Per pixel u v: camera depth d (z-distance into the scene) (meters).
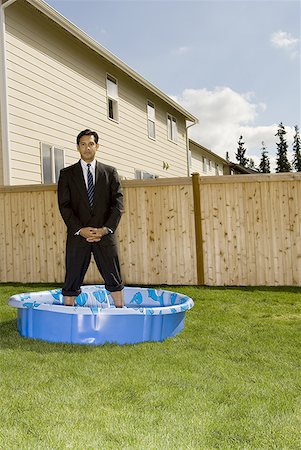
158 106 16.91
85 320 3.90
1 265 8.49
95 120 12.23
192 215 7.67
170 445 2.00
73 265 4.23
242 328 4.42
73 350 3.62
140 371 3.04
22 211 8.41
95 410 2.37
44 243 8.30
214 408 2.41
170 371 3.05
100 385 2.76
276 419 2.28
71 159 11.04
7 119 8.80
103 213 4.27
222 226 7.53
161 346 3.75
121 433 2.11
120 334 3.90
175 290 6.97
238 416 2.32
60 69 10.74
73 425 2.18
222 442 2.03
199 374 2.99
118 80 13.73
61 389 2.68
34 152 9.62
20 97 9.27
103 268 4.30
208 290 6.93
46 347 3.70
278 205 7.30
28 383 2.78
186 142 20.02
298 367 3.17
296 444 2.03
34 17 9.89
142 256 7.89
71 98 11.14
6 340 3.93
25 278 8.39
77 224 4.18
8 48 9.02
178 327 4.24
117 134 13.47
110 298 5.85
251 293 6.58
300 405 2.46
